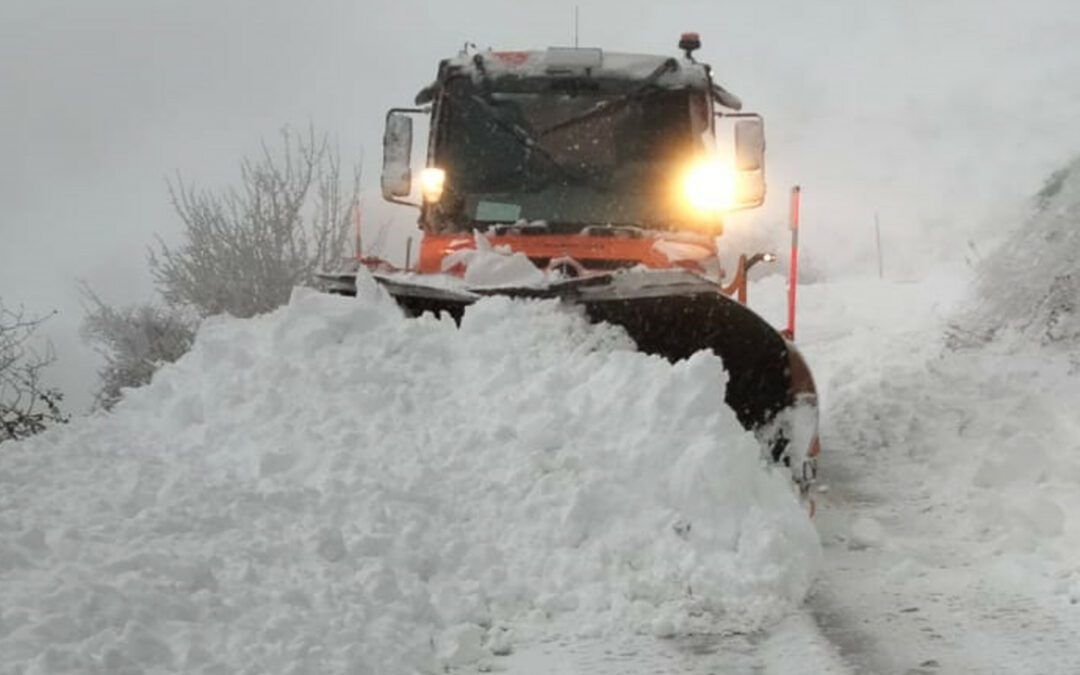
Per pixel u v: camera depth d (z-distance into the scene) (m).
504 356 8.88
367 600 6.84
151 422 9.11
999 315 15.84
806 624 7.14
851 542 8.75
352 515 7.64
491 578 7.38
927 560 8.33
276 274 19.89
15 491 7.66
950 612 7.25
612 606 7.21
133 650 5.89
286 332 9.32
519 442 8.23
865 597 7.58
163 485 7.78
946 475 10.54
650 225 11.71
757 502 7.94
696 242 11.45
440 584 7.27
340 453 8.18
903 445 11.71
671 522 7.72
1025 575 7.80
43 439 8.70
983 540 8.74
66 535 6.84
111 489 7.76
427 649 6.61
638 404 8.27
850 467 11.14
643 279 8.88
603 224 11.70
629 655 6.70
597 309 9.27
